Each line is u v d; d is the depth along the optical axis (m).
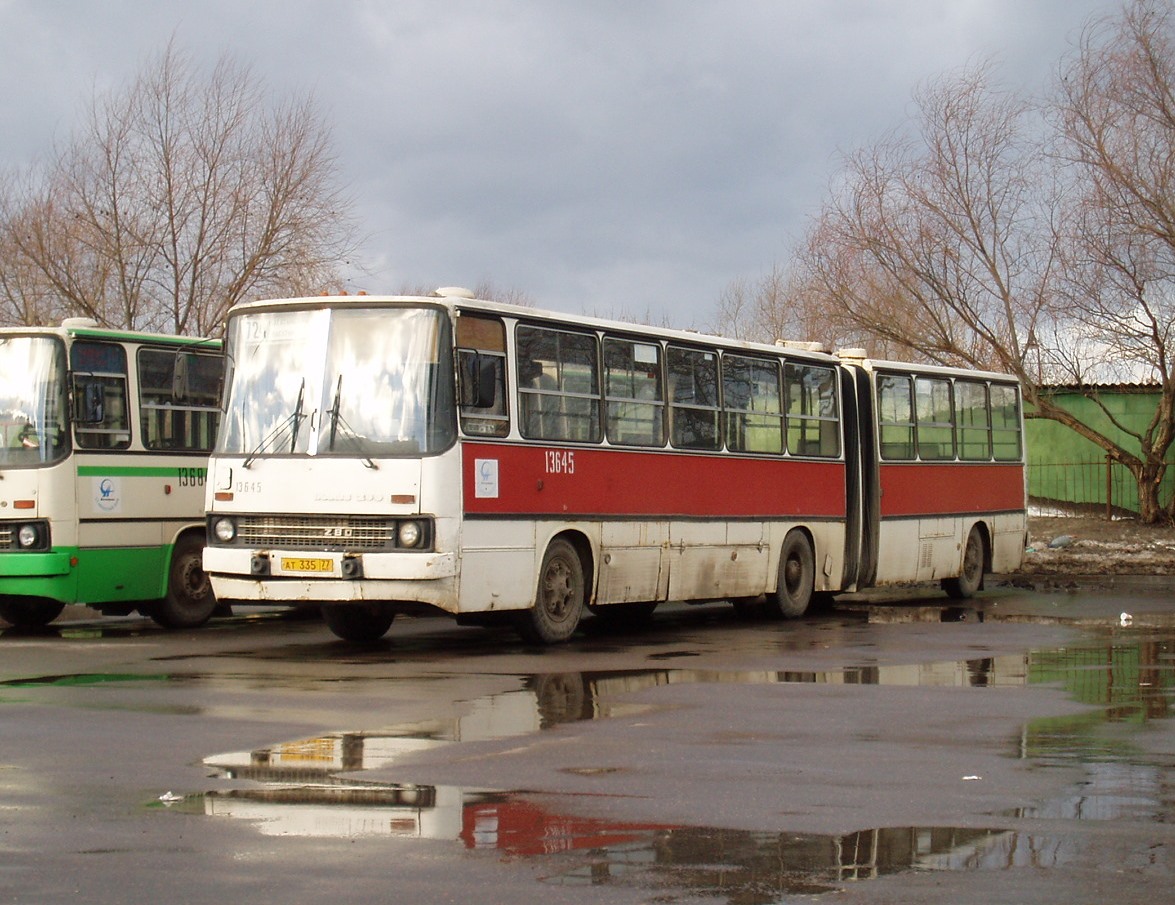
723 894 6.44
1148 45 33.34
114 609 20.66
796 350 21.97
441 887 6.51
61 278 35.12
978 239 35.97
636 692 12.61
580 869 6.80
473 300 16.06
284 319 16.16
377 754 9.55
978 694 12.52
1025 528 28.06
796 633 18.72
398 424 15.51
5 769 9.04
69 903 6.29
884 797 8.30
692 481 19.44
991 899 6.39
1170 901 6.37
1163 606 22.72
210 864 6.87
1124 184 33.31
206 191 35.09
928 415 25.11
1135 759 9.45
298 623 20.77
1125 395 39.41
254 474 15.88
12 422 18.19
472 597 15.67
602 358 17.95
